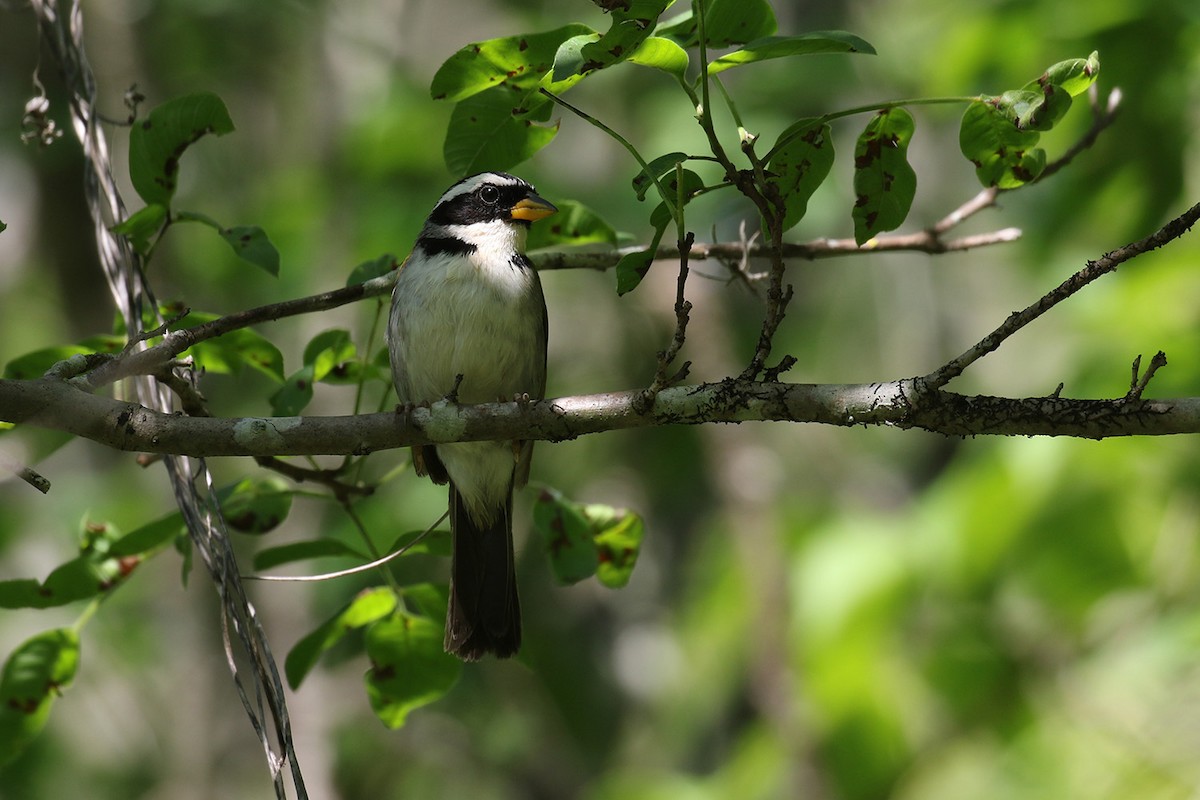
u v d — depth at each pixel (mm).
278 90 19062
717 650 14172
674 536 16828
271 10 17391
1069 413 5648
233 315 7035
